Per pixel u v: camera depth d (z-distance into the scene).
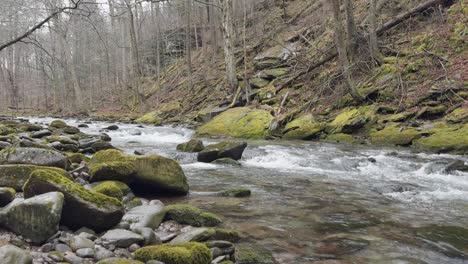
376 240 4.94
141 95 33.62
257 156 11.30
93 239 4.26
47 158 6.57
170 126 22.19
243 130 17.08
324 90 18.98
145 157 6.88
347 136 14.65
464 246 4.80
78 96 38.00
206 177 8.68
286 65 23.84
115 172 6.49
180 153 11.02
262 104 20.38
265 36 30.78
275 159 10.98
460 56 16.30
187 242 4.16
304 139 15.59
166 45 46.81
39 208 3.99
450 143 11.67
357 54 19.06
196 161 10.66
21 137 11.03
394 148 12.76
